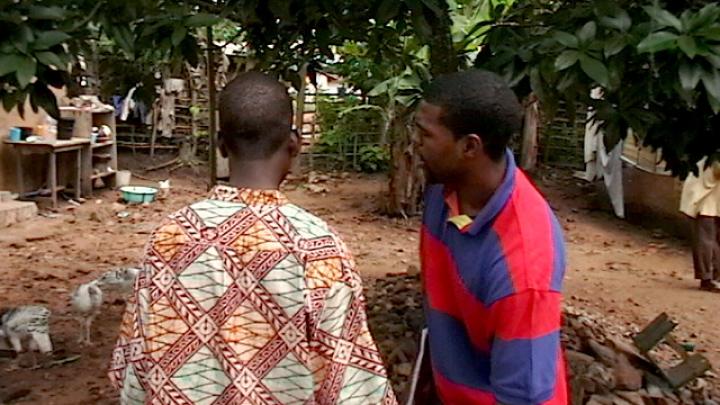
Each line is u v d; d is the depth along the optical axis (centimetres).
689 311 707
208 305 175
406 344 464
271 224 180
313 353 179
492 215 204
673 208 1033
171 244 178
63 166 1066
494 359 202
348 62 1102
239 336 174
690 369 463
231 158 187
